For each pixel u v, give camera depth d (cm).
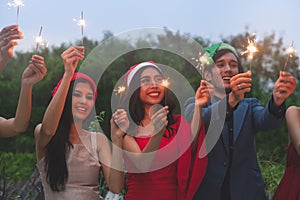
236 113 341
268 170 514
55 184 320
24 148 841
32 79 311
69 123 328
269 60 845
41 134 324
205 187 335
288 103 816
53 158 322
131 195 329
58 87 329
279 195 339
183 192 323
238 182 331
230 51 351
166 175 326
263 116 328
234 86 315
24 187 510
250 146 338
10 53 307
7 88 919
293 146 336
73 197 320
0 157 557
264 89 830
